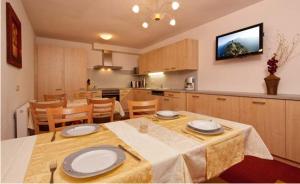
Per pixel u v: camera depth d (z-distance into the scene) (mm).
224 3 2684
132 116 1798
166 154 768
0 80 1670
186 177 750
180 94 3586
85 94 4074
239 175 1767
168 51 4164
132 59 6160
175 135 1031
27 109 2293
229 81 3125
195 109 3242
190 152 815
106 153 754
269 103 2158
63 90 4465
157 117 1480
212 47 3426
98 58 5504
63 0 2600
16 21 2227
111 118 2486
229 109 2639
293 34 2277
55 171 638
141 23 3549
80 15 3146
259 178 1723
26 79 3070
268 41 2537
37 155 774
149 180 671
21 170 645
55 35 4418
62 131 1091
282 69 2391
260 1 2621
